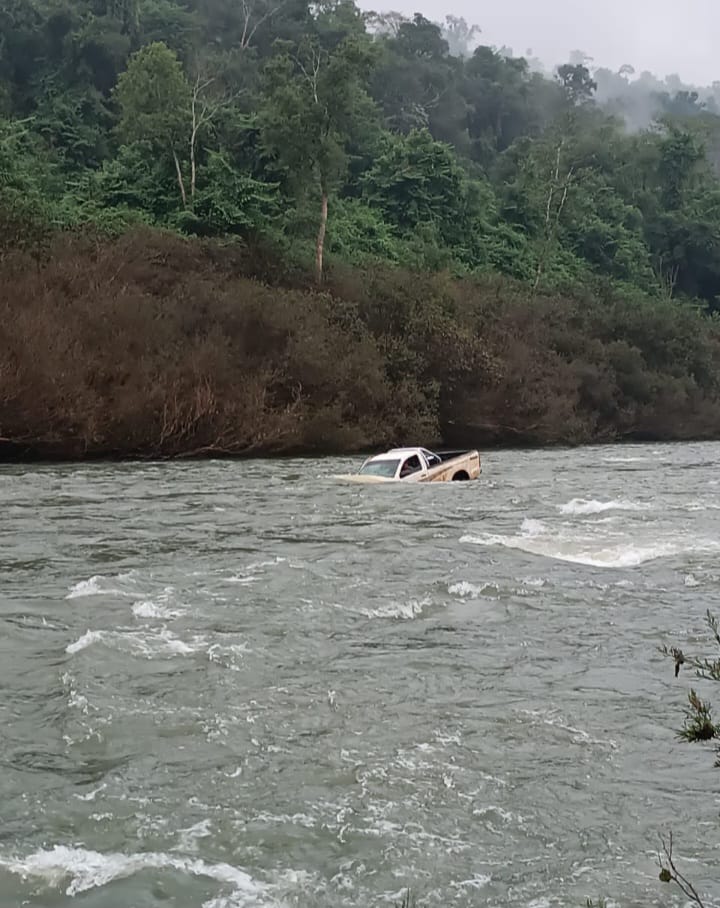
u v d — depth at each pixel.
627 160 91.69
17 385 29.03
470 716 6.24
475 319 46.62
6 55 66.69
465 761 5.49
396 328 42.94
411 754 5.57
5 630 7.93
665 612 9.09
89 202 47.44
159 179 49.91
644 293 72.44
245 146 54.75
